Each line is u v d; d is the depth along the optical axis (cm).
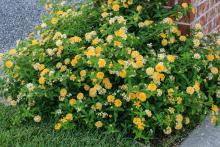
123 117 193
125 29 198
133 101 187
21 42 212
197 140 194
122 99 191
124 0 210
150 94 184
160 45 207
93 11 216
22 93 199
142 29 208
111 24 202
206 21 230
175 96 188
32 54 203
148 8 212
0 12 329
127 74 187
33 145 182
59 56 199
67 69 197
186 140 194
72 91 199
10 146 184
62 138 188
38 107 200
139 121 184
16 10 330
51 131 193
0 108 209
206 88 206
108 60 189
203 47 211
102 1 223
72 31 211
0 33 301
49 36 210
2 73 238
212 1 233
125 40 193
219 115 196
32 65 202
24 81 205
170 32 204
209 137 196
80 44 204
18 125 197
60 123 192
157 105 190
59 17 218
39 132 191
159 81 187
